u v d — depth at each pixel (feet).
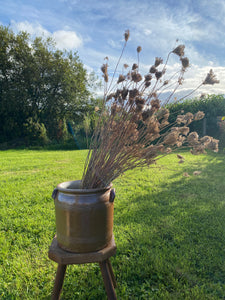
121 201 14.65
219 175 21.16
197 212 12.76
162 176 21.06
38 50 69.82
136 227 11.00
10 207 13.89
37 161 31.60
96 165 5.74
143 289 7.11
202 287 7.06
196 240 9.93
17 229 11.15
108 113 5.96
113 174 5.69
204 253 8.90
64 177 21.24
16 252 9.18
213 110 42.01
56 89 73.82
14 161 31.83
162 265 8.07
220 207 13.44
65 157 35.55
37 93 70.59
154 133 5.65
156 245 9.52
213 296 6.76
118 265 8.37
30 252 9.22
